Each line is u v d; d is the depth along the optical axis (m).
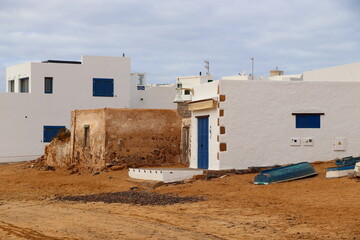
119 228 15.64
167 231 15.05
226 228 15.23
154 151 31.31
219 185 22.78
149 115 31.39
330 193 19.02
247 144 25.42
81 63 48.03
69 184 26.70
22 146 45.97
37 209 19.86
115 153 30.84
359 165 20.70
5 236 15.19
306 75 36.34
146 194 22.20
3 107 45.38
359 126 26.08
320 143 25.91
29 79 46.75
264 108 25.59
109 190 24.75
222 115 25.23
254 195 20.11
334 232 14.28
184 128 31.22
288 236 14.13
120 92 49.09
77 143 33.47
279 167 23.09
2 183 28.58
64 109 47.31
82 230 15.53
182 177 25.03
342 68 33.00
